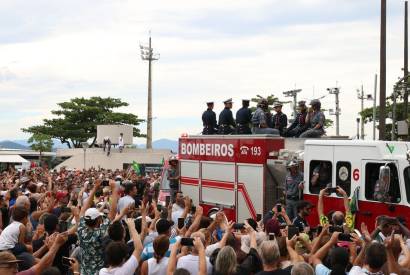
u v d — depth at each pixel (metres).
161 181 21.70
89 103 97.00
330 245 7.65
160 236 7.73
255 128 18.17
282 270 6.89
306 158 14.87
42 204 13.75
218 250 7.66
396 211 13.09
